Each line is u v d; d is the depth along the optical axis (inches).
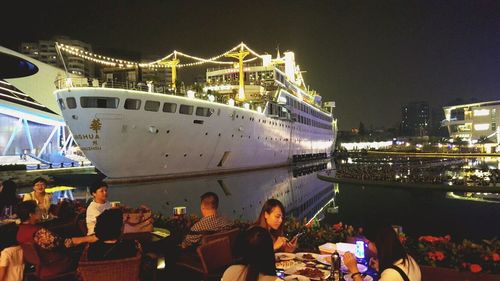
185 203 955.3
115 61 1390.3
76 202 437.7
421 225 669.3
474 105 4985.2
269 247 139.6
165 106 1267.2
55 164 2057.1
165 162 1342.3
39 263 229.0
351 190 1131.9
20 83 2137.1
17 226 236.7
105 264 177.8
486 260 228.2
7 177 1429.6
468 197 970.1
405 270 144.0
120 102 1176.8
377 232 152.0
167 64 1759.4
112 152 1217.4
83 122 1189.1
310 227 289.4
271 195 1115.3
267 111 1877.5
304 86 3117.6
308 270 178.4
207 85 2234.3
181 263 254.4
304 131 2556.6
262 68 2311.8
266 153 1935.3
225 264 224.2
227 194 1127.6
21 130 2208.4
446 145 5413.4
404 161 2819.9
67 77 1253.1
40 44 4773.6
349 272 169.3
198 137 1407.5
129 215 286.2
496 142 4734.3
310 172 1840.6
